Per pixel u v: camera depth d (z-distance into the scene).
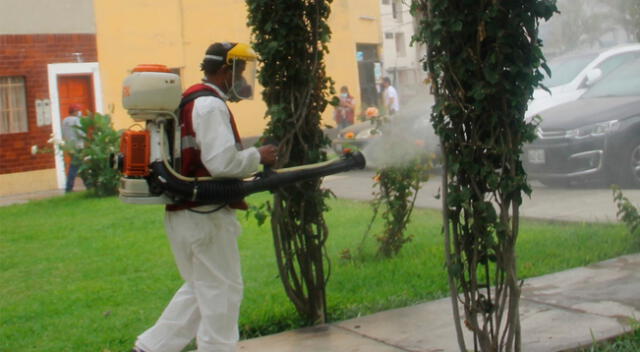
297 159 4.97
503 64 3.39
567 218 8.27
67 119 13.98
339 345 4.57
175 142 3.73
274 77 4.87
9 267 7.45
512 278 3.61
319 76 4.96
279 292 5.92
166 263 7.29
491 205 3.53
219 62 3.90
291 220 5.02
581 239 7.02
